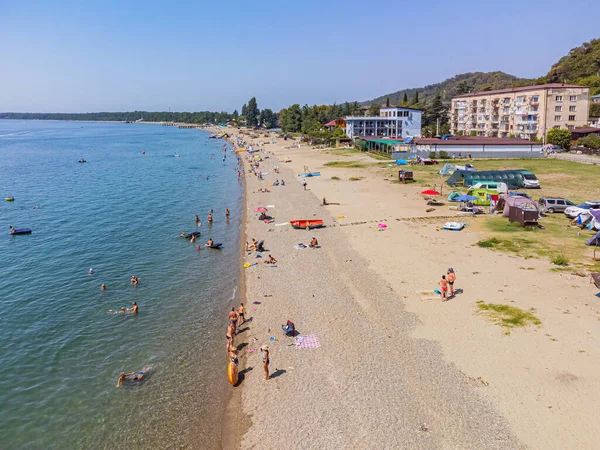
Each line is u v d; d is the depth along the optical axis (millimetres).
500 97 149250
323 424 22031
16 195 84438
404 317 31594
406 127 167125
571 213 54719
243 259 46281
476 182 71750
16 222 64250
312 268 41781
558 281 35750
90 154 167875
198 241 53812
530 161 99375
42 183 98688
